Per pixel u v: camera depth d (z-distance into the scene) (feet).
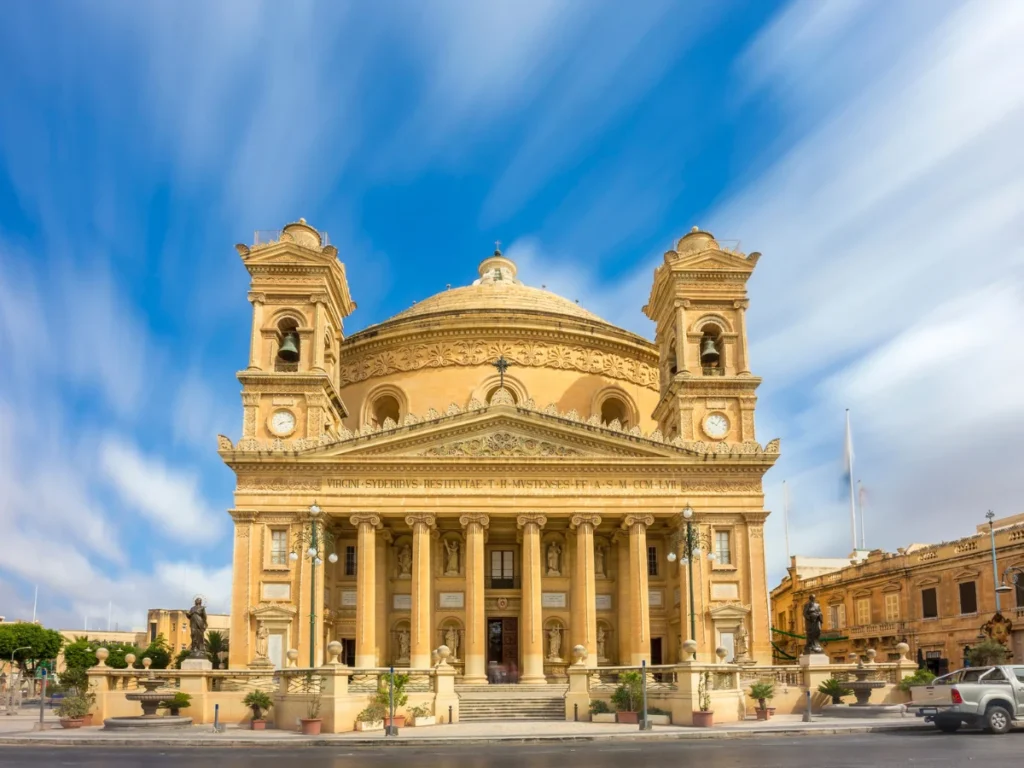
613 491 205.77
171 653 382.42
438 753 103.81
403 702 145.59
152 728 142.10
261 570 197.98
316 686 140.46
